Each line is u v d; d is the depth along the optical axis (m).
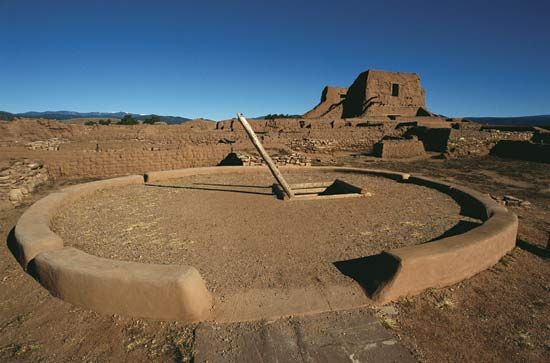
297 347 2.47
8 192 6.89
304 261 3.90
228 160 13.36
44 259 3.17
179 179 9.13
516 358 2.43
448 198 7.11
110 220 5.50
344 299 3.06
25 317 2.85
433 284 3.28
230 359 2.35
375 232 4.98
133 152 11.77
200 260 3.93
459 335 2.66
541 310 3.02
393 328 2.70
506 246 4.14
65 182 9.95
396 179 9.27
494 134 18.58
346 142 20.94
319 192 8.49
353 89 34.91
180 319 2.76
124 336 2.62
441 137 19.55
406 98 33.03
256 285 3.31
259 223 5.40
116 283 2.79
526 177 11.65
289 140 19.27
